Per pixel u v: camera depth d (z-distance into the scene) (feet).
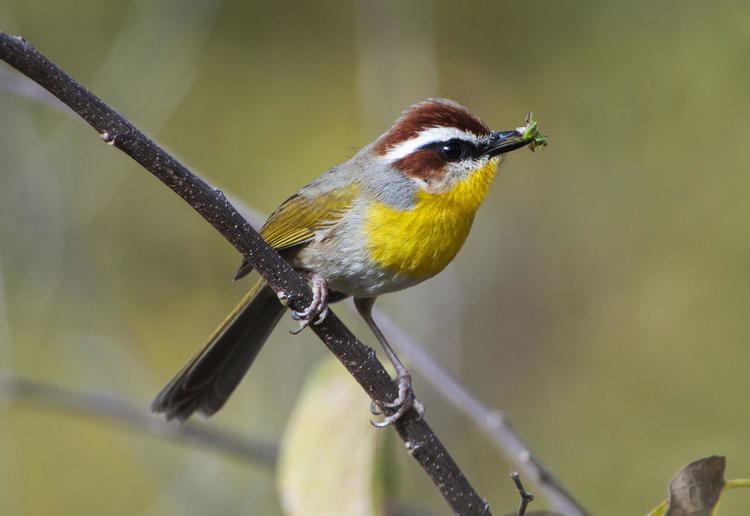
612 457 44.34
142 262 49.60
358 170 26.08
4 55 16.94
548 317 46.50
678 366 45.55
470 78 49.67
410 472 40.57
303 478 24.84
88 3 50.57
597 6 50.34
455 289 39.73
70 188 41.93
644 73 49.34
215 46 52.01
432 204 25.11
